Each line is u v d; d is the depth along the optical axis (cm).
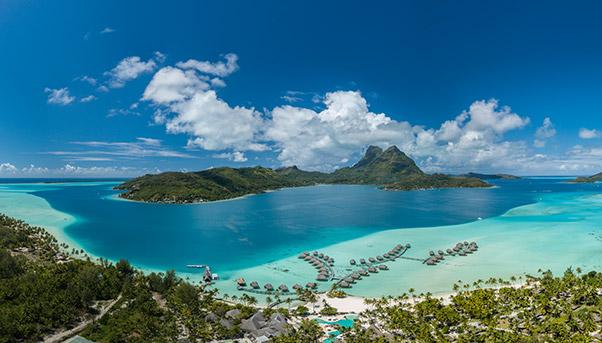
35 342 8200
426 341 8162
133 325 8775
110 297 10600
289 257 16750
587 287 10150
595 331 8106
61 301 9438
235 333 8856
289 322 9588
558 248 17275
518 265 14612
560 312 9075
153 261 16275
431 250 17350
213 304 10431
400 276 13575
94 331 8694
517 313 9319
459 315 9300
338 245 18925
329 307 10462
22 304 9062
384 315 9806
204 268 15238
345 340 8469
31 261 13412
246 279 13762
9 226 19562
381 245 18750
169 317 9350
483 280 12950
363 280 13188
